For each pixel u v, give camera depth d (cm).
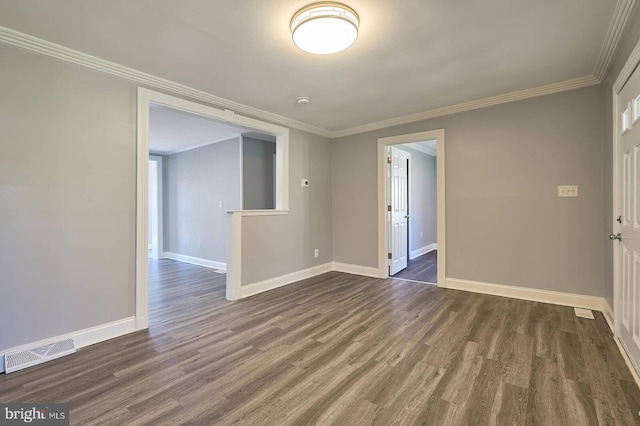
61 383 191
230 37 218
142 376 198
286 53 241
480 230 364
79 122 243
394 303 336
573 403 165
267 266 398
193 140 553
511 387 181
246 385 187
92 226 250
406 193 532
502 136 347
